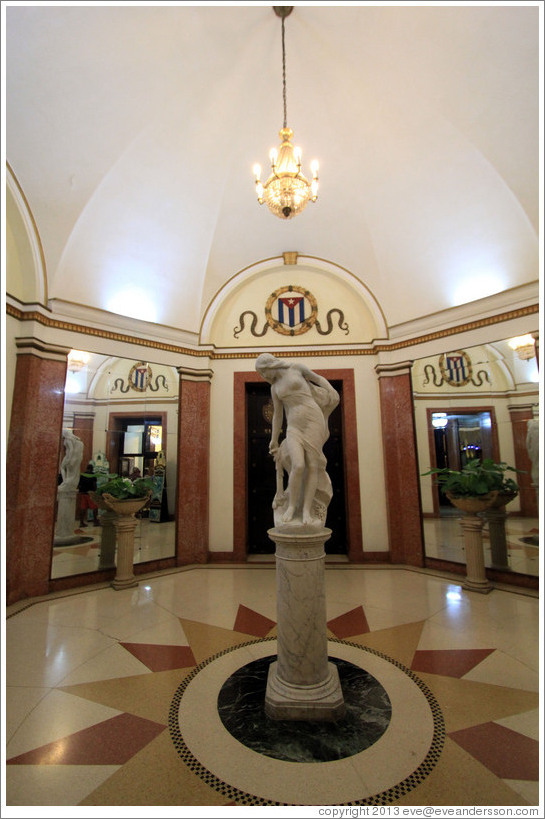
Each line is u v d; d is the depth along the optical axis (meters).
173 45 4.10
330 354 6.77
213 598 4.71
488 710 2.55
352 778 2.01
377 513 6.36
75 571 5.14
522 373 5.09
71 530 5.18
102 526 5.45
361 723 2.43
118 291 5.84
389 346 6.53
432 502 5.98
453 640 3.54
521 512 5.07
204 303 6.73
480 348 5.51
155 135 4.91
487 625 3.86
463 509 4.99
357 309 6.89
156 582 5.36
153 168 5.23
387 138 5.18
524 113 4.23
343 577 5.52
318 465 2.95
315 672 2.60
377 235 6.21
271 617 4.14
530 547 4.98
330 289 6.96
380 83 4.61
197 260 6.39
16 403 4.74
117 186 5.13
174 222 5.88
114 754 2.19
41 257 4.98
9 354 4.70
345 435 6.62
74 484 5.25
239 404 6.75
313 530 2.70
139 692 2.79
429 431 6.05
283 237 6.62
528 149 4.45
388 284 6.45
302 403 2.94
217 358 6.86
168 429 6.26
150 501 6.05
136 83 4.30
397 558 6.13
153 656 3.31
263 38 4.30
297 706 2.49
